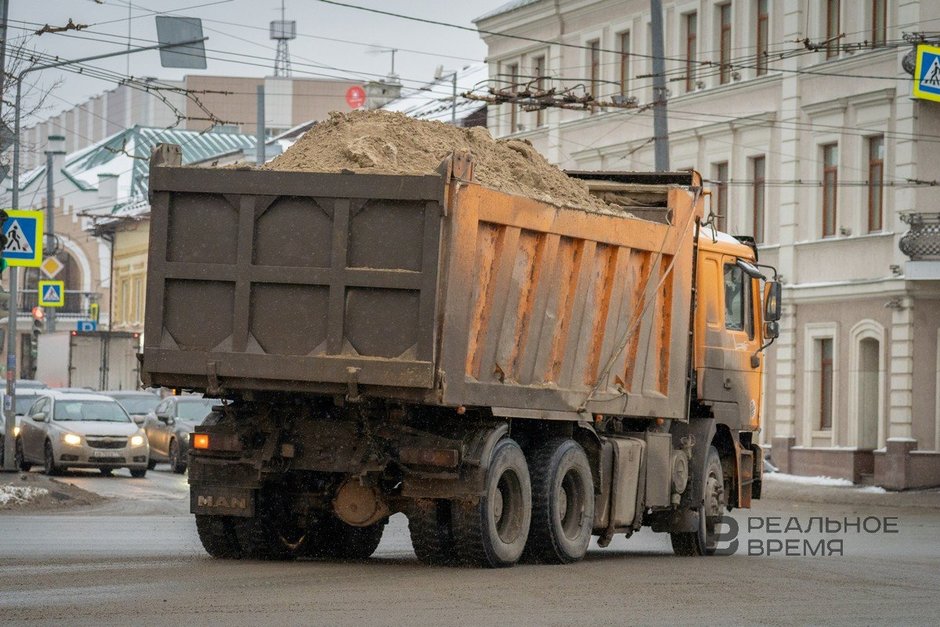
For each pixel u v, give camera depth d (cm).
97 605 1595
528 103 5247
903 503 5109
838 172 6259
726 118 6881
